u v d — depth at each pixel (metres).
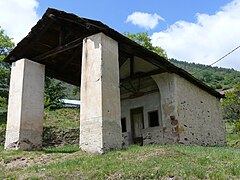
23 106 9.45
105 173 5.37
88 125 7.69
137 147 7.81
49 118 18.44
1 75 18.56
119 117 8.12
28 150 9.02
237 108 23.66
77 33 9.64
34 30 9.81
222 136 14.62
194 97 12.90
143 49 9.88
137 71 12.61
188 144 11.30
